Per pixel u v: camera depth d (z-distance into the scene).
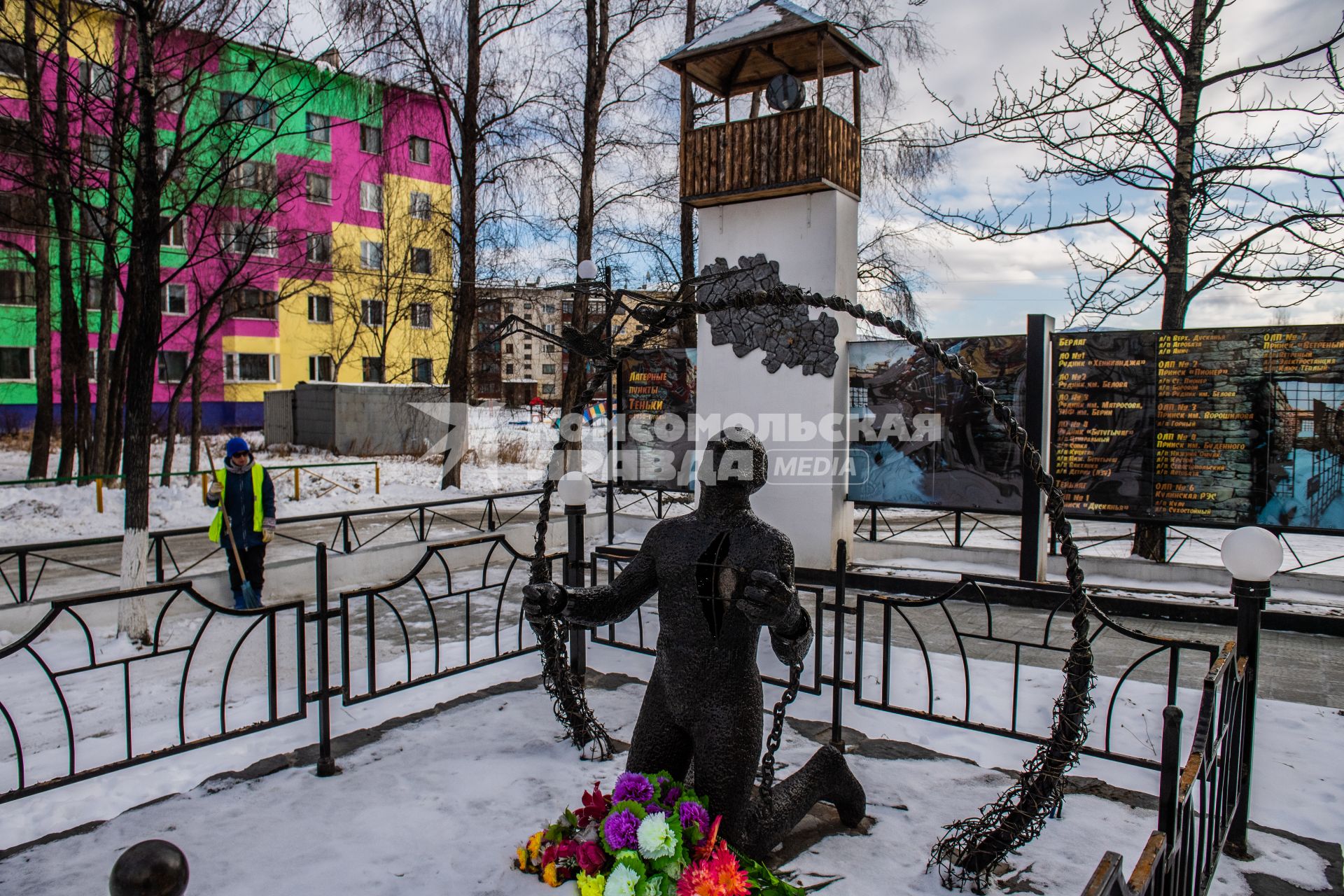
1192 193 10.40
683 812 2.87
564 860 3.09
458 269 18.64
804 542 9.18
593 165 16.59
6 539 11.37
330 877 3.21
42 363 15.38
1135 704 5.36
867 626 7.48
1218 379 7.62
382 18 15.06
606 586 3.23
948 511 8.88
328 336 29.86
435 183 24.67
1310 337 7.27
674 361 10.67
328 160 21.89
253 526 7.57
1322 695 5.69
